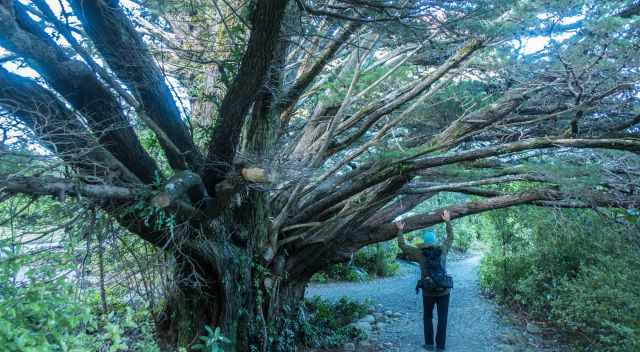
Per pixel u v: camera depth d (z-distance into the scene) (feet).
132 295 15.98
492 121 17.26
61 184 10.52
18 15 11.75
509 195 22.36
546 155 20.74
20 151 9.87
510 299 31.94
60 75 11.82
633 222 20.31
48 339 8.24
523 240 32.73
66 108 12.01
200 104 20.31
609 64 14.57
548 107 20.02
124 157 13.78
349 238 25.00
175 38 19.08
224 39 17.42
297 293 25.12
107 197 12.14
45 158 10.28
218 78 19.03
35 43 11.15
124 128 13.57
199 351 17.51
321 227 22.66
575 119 16.31
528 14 14.02
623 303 19.22
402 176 19.22
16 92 11.02
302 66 21.66
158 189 12.92
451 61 16.90
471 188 22.81
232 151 15.25
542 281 28.78
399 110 22.91
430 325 23.16
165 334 19.01
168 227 14.23
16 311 7.75
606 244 22.77
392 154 16.94
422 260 23.11
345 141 20.76
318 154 18.65
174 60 19.25
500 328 26.71
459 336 25.55
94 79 12.57
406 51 21.95
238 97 13.58
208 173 15.90
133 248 15.80
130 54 13.94
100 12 12.82
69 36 12.77
